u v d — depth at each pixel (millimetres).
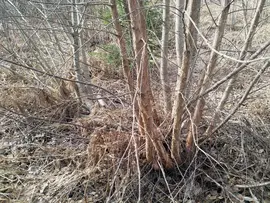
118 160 2471
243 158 2592
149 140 2246
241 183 2410
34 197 2396
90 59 4371
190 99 2305
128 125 2732
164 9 2365
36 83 3840
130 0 1800
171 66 3584
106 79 4082
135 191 2381
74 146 2943
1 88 3625
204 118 2738
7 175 2639
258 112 3082
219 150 2684
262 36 4305
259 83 3312
